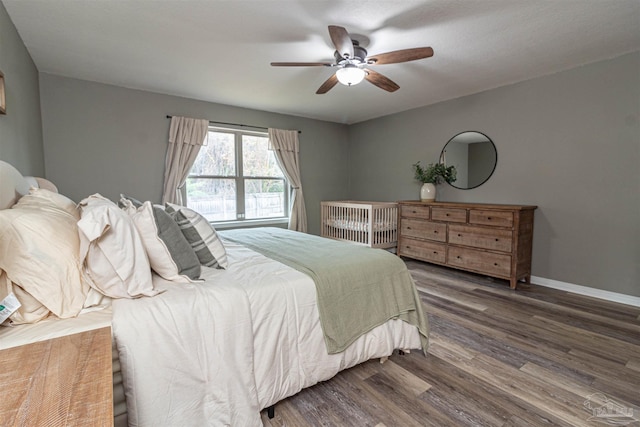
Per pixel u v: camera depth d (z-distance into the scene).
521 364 1.96
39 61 2.98
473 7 2.09
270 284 1.54
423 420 1.49
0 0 1.97
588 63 3.07
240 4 2.06
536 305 2.91
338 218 5.15
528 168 3.58
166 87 3.76
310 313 1.62
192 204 4.41
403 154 4.99
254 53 2.80
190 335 1.25
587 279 3.20
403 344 1.96
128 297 1.29
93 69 3.19
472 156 4.09
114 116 3.71
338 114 5.18
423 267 4.25
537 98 3.46
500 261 3.43
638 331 2.39
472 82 3.61
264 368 1.44
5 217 1.11
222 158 4.65
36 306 1.13
